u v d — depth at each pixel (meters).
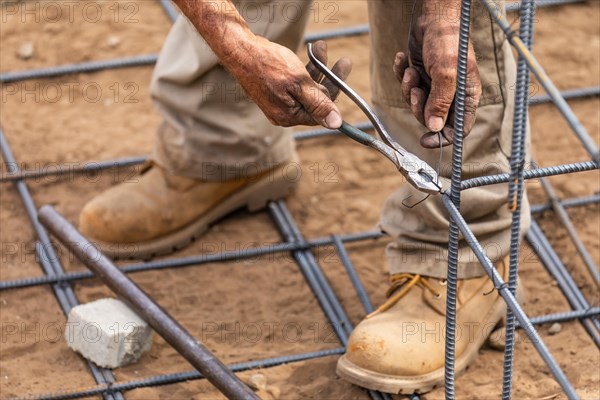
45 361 3.79
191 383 3.66
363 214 4.61
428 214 3.53
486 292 3.64
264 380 3.64
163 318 3.67
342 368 3.55
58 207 4.63
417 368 3.49
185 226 4.38
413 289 3.65
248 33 2.85
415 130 3.49
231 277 4.24
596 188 4.69
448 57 2.87
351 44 5.79
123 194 4.30
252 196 4.52
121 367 3.75
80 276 4.15
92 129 5.13
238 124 4.20
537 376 3.65
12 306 4.05
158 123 5.20
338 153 5.00
